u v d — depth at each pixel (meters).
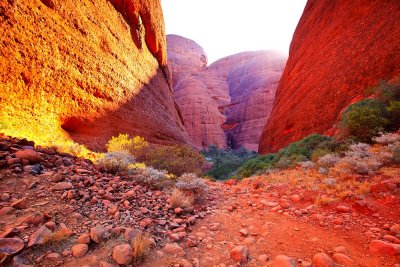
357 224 3.61
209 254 2.76
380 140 7.11
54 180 3.69
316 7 29.16
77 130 11.87
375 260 2.67
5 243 2.16
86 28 14.32
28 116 8.69
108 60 16.22
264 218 4.05
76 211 3.08
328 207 4.36
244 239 3.21
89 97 13.20
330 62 19.97
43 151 4.88
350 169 5.98
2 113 7.54
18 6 9.34
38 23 10.30
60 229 2.61
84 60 13.30
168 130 25.50
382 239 3.11
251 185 6.99
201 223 3.76
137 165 6.24
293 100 24.34
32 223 2.59
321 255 2.64
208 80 92.31
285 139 22.81
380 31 15.38
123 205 3.59
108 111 14.85
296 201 4.94
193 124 68.44
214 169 23.36
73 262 2.20
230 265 2.53
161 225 3.31
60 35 11.66
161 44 31.28
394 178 4.69
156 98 26.11
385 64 13.40
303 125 19.48
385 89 10.08
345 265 2.56
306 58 26.56
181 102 73.00
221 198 5.46
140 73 22.67
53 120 10.14
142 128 18.89
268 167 9.88
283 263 2.52
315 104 18.78
